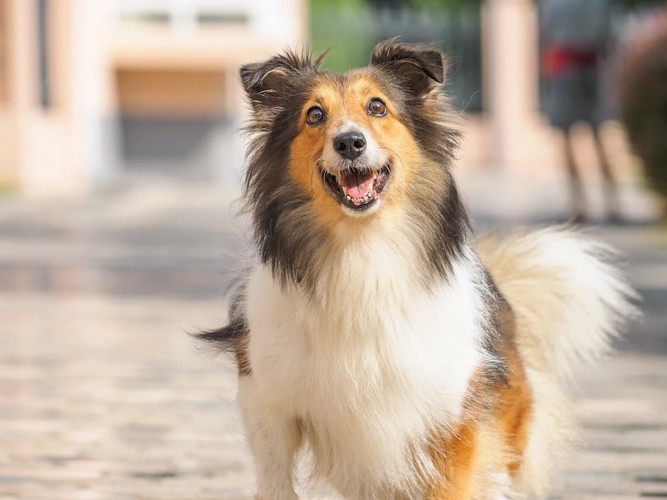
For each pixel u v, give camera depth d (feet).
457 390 17.26
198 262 53.57
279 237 17.62
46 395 28.89
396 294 17.07
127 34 119.96
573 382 26.40
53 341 35.91
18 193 91.76
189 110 125.59
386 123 17.80
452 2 143.13
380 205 17.17
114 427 25.68
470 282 18.29
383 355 16.96
